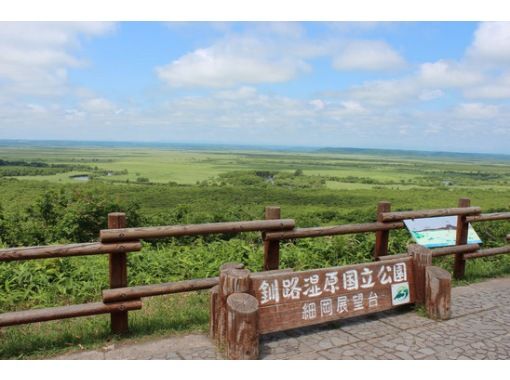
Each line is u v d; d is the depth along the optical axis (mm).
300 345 3330
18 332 3543
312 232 4180
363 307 3773
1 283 4934
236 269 3330
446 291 3857
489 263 6160
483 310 4156
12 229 8344
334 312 3631
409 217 4844
